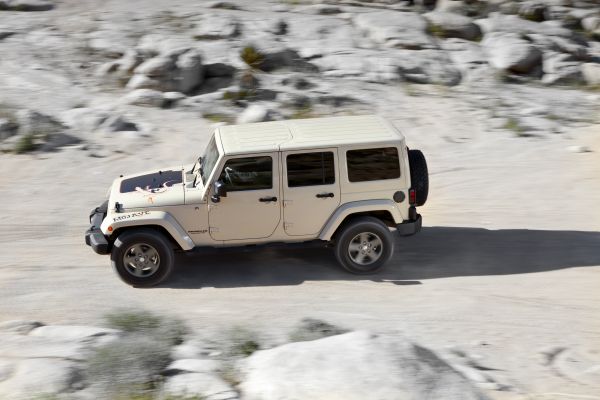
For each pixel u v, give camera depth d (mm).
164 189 17172
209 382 11320
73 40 38500
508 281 17000
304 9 44375
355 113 31062
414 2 46750
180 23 40594
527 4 45750
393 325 14703
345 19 42562
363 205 16859
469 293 16344
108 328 13906
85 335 13258
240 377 11695
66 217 21141
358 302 15906
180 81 33125
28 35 39031
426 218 21250
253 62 35188
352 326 14594
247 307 15641
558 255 18500
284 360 11578
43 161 25406
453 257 18453
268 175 16656
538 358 13289
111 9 43656
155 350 12422
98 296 16234
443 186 23828
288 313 15328
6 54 36500
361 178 16859
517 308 15547
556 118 31016
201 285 16891
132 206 16625
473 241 19453
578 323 14828
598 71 37469
